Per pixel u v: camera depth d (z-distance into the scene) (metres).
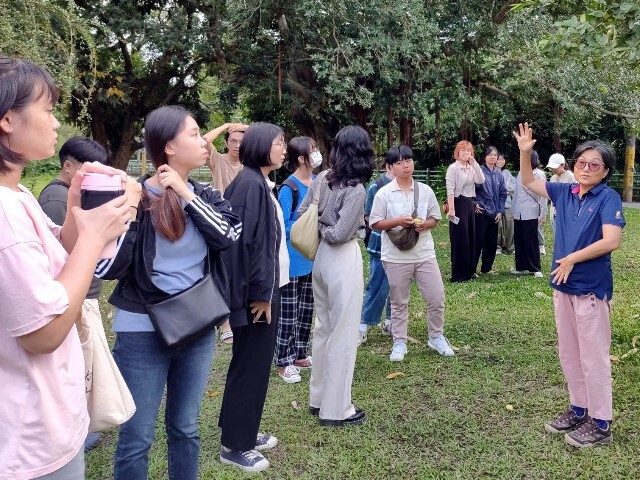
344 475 2.87
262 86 12.30
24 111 1.34
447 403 3.65
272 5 10.91
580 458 2.96
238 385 2.90
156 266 2.14
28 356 1.34
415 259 4.36
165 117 2.19
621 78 8.85
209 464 2.99
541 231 8.63
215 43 12.07
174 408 2.32
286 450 3.13
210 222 2.15
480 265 8.30
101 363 2.00
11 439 1.32
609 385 3.05
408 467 2.92
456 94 11.99
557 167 7.70
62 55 5.91
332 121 13.59
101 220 1.46
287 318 4.13
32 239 1.31
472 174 6.99
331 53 10.70
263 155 2.86
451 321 5.41
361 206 3.25
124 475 2.21
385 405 3.64
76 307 1.35
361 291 3.38
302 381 4.13
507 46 11.02
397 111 12.05
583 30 3.56
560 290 3.12
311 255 3.40
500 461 2.95
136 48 12.38
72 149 3.08
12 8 5.17
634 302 5.82
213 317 2.14
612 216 2.91
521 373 4.11
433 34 11.07
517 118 15.56
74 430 1.44
